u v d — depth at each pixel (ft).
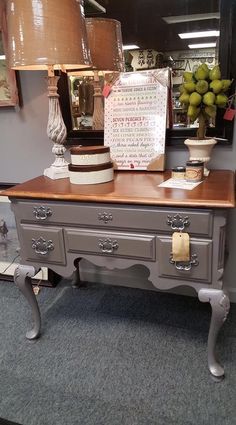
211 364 4.28
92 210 4.04
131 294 6.29
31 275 4.71
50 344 5.02
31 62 4.08
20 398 4.12
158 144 4.96
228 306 3.91
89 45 4.89
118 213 3.93
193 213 3.61
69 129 5.69
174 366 4.50
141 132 5.05
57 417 3.86
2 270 6.73
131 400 4.03
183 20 4.66
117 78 5.10
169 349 4.82
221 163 5.17
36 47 4.01
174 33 4.75
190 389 4.13
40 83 5.72
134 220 3.88
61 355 4.79
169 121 5.08
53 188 4.36
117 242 4.06
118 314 5.69
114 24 4.90
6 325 5.48
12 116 6.14
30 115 6.01
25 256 4.68
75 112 5.58
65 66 4.76
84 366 4.58
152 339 5.04
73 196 4.01
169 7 4.66
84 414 3.88
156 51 4.90
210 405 3.91
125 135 5.14
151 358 4.66
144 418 3.80
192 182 4.22
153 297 6.15
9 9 4.08
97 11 4.98
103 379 4.35
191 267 3.83
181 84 4.79
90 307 5.92
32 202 4.33
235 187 4.29
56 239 4.37
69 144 5.84
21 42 4.06
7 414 3.92
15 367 4.60
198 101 4.25
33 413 3.92
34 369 4.56
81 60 4.24
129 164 5.13
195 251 3.75
